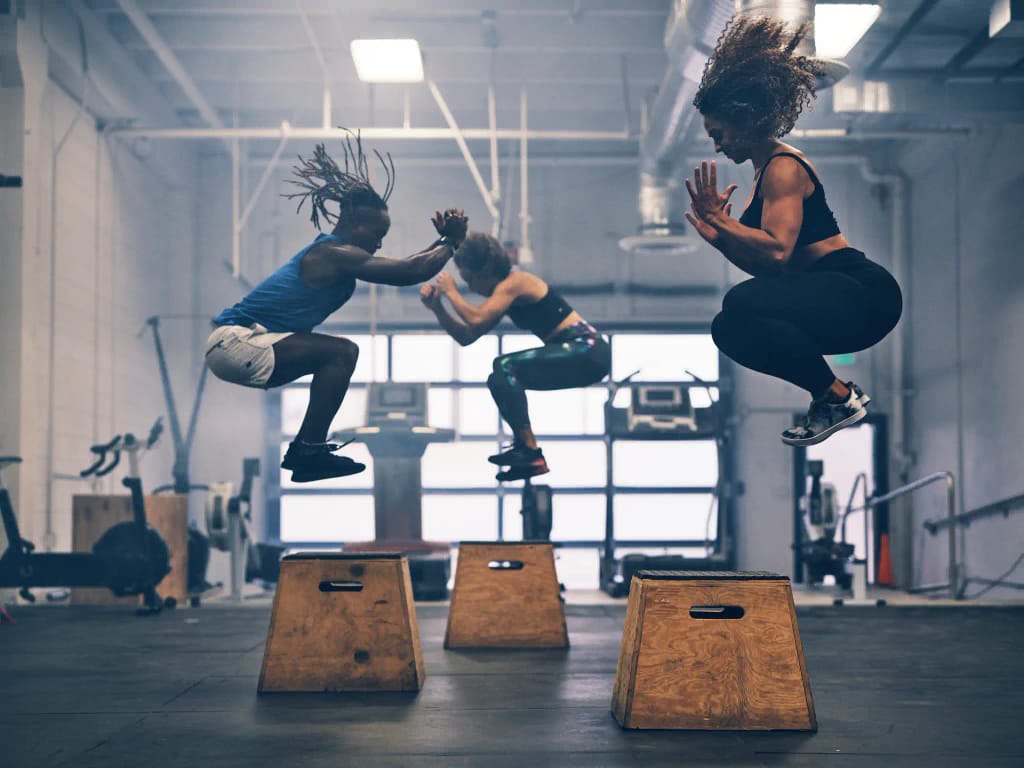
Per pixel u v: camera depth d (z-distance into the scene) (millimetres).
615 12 8680
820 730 3266
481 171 11836
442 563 8914
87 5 8430
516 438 4523
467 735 3174
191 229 11602
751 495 11547
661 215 9672
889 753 2955
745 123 2660
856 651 5184
